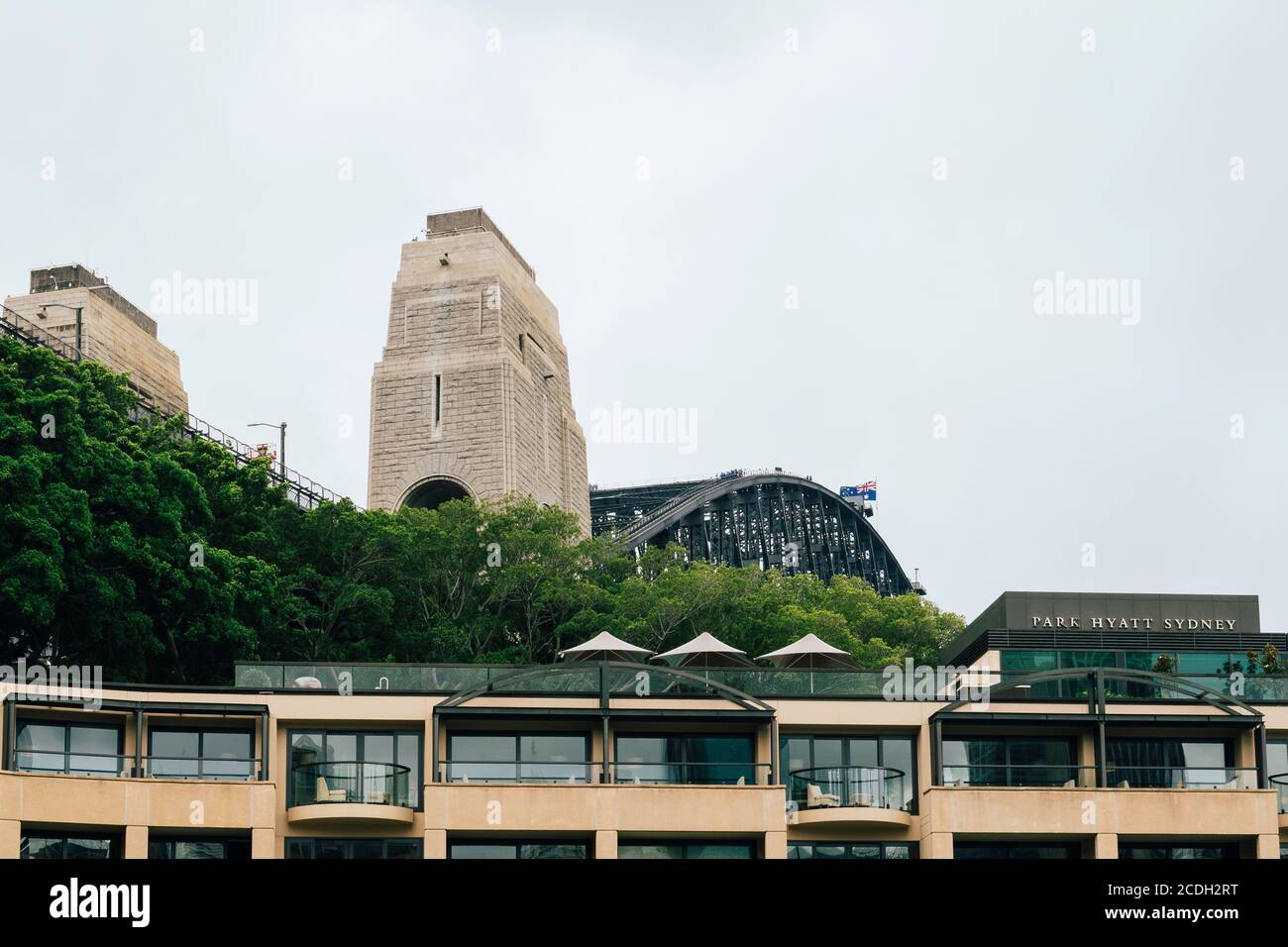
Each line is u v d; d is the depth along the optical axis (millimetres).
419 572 128500
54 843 68812
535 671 72375
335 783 71312
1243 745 75188
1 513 90562
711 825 71438
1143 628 93812
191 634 98000
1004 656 87938
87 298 157500
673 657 83875
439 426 182125
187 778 70125
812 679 75688
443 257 187375
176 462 109688
